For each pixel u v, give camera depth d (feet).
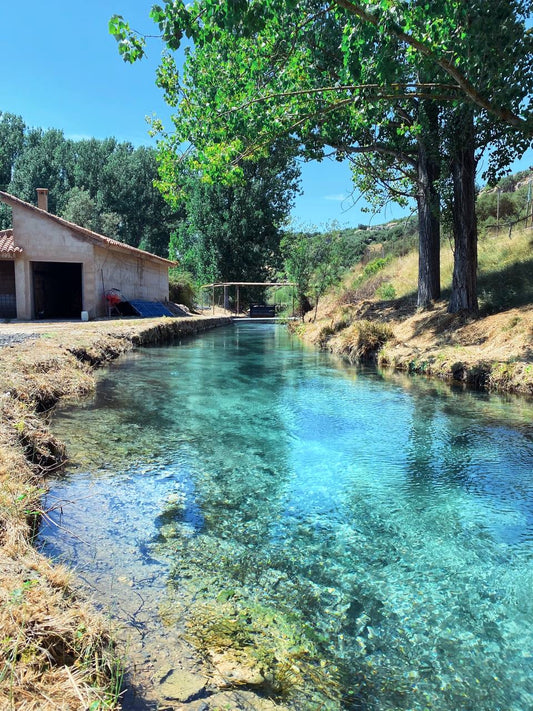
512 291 43.04
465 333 38.93
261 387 30.68
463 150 41.57
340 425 22.20
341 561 11.19
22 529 10.59
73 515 12.87
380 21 18.39
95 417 22.75
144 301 79.30
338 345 48.91
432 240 50.72
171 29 19.13
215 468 16.85
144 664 7.66
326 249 78.48
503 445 19.49
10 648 6.52
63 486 14.78
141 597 9.52
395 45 20.52
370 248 112.16
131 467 16.66
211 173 30.60
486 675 7.84
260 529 12.64
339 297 80.33
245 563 11.00
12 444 15.01
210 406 25.49
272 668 7.83
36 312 69.41
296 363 41.55
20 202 64.18
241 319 112.68
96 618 7.98
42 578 8.55
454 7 19.61
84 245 65.41
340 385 31.53
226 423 22.38
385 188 58.23
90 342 39.06
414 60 22.95
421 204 51.26
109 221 147.02
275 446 19.25
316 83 27.48
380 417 23.57
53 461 16.42
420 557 11.44
